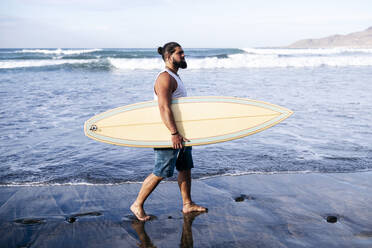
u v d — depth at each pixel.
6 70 17.95
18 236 2.30
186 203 2.71
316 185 3.22
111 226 2.46
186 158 2.68
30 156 4.21
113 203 2.88
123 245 2.19
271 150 4.46
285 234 2.30
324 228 2.38
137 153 4.43
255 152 4.37
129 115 2.73
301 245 2.15
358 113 6.90
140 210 2.59
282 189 3.14
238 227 2.42
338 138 5.04
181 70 18.56
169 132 2.62
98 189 3.19
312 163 3.88
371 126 5.80
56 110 7.17
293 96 8.97
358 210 2.68
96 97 8.91
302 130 5.57
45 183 3.32
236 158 4.12
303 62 22.48
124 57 28.39
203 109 2.72
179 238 2.28
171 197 3.01
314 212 2.65
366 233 2.31
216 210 2.72
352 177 3.43
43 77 14.54
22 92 9.75
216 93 9.35
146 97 8.95
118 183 3.35
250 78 13.95
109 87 11.12
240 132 2.79
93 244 2.21
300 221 2.50
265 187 3.20
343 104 7.88
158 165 2.54
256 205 2.80
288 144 4.75
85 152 4.43
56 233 2.35
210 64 20.88
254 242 2.20
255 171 3.64
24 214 2.64
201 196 3.01
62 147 4.64
